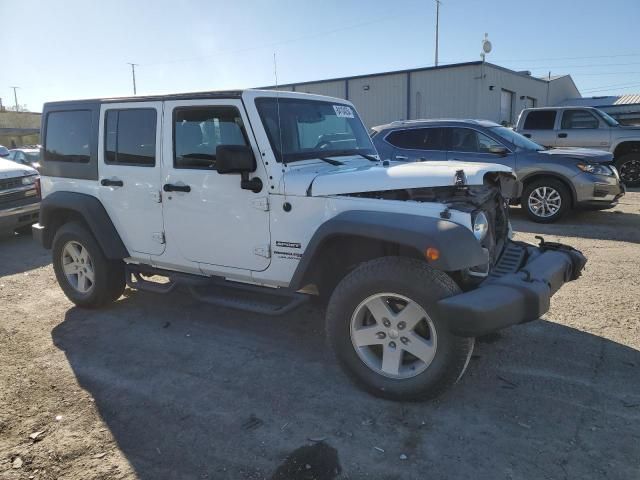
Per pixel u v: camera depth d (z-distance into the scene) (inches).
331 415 125.1
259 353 160.9
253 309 152.6
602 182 336.8
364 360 131.7
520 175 354.0
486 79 909.2
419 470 104.7
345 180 135.3
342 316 131.1
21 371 151.5
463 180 126.6
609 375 139.3
